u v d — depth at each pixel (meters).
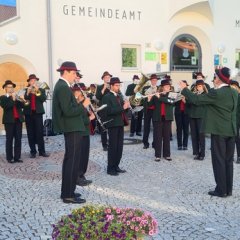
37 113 7.03
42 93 7.07
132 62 11.02
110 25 10.59
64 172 4.44
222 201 4.55
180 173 5.92
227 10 11.91
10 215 4.02
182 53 11.68
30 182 5.36
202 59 11.91
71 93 4.35
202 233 3.55
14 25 9.68
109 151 5.82
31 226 3.70
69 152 4.42
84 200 4.46
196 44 11.84
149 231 2.32
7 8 9.61
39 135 7.11
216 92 4.64
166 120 6.68
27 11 9.77
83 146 5.17
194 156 7.13
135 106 7.71
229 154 4.77
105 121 5.86
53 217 3.96
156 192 4.89
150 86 7.08
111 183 5.32
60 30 10.11
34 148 7.13
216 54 11.88
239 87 6.48
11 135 6.67
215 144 4.72
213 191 4.84
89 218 2.30
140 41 10.96
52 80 10.07
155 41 11.10
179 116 7.80
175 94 6.70
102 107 5.57
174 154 7.40
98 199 4.59
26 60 9.86
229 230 3.63
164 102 6.61
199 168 6.27
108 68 10.65
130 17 10.80
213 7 11.60
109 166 5.83
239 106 6.37
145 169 6.16
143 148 7.95
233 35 12.05
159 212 4.13
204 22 11.66
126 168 6.21
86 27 10.35
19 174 5.83
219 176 4.70
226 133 4.65
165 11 11.18
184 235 3.50
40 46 9.95
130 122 9.44
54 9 10.01
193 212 4.14
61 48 10.14
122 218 2.31
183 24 11.44
